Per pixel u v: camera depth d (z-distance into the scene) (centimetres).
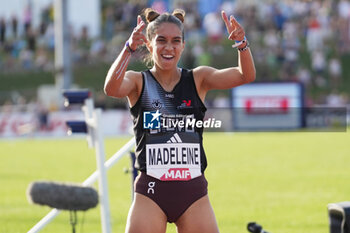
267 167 2802
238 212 1839
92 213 1852
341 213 955
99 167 1042
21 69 6706
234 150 3528
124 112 4959
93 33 6900
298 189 2220
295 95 3525
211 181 2439
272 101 3572
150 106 910
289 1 7069
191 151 913
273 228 1617
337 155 3172
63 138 4912
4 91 6275
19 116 5047
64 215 1814
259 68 6362
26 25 7081
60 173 2756
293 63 6388
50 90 5394
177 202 899
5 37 7181
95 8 6881
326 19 6894
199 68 943
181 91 918
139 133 917
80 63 6488
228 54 6316
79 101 1067
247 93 3569
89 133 1064
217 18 6519
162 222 901
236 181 2427
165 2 6850
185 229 906
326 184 2311
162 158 905
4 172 2817
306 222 1683
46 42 6944
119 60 866
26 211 1905
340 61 6662
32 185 853
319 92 6250
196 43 6384
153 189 900
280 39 6662
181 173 904
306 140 4016
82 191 865
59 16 4697
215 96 5588
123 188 2300
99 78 6253
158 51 900
